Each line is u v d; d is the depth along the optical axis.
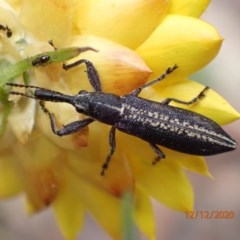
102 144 0.06
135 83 0.05
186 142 0.05
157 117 0.05
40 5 0.05
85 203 0.06
